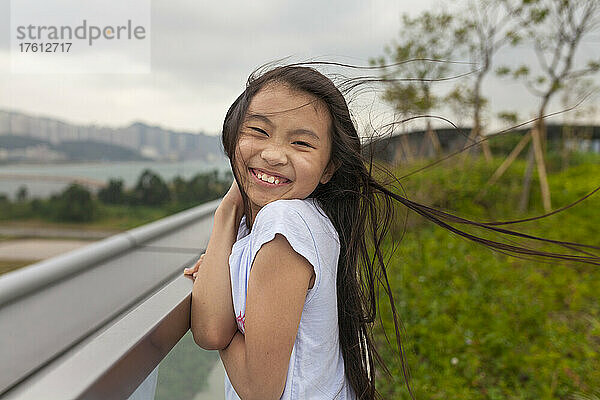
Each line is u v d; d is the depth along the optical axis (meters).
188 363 1.06
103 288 1.20
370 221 1.01
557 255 1.02
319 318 0.84
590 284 3.85
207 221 1.94
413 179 5.82
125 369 0.60
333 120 0.85
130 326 0.68
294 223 0.78
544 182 6.62
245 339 0.78
